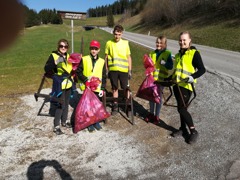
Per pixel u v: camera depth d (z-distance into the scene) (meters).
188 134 4.64
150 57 5.35
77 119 4.81
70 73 4.94
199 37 27.94
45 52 18.39
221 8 35.84
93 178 3.50
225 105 5.99
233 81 7.98
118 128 5.04
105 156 4.04
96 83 4.91
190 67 4.32
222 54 15.75
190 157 3.95
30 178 3.53
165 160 3.90
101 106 4.93
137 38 32.62
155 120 5.19
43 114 5.71
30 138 4.65
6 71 10.86
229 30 26.30
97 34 37.31
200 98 6.60
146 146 4.33
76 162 3.89
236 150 4.08
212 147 4.21
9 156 4.07
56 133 4.78
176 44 23.62
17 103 6.34
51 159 3.99
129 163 3.84
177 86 4.39
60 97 4.84
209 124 5.06
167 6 46.44
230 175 3.47
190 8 43.66
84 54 15.69
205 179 3.42
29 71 10.61
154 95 5.04
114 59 5.58
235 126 4.91
